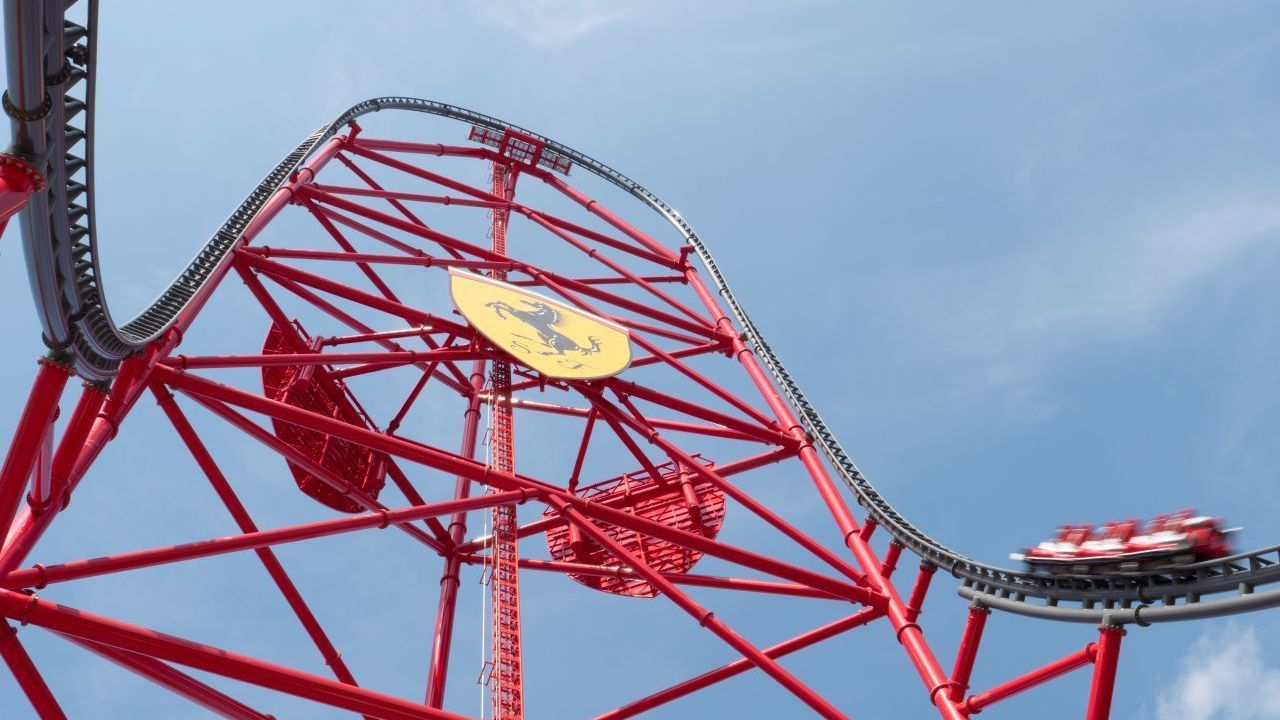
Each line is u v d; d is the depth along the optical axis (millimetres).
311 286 40094
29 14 17125
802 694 31281
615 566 45562
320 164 52031
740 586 38281
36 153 18922
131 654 25125
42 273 21250
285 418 33031
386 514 31859
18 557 23891
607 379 41375
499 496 34562
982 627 28953
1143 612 24594
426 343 47625
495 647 36656
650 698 36625
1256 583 22797
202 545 27562
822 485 38781
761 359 47875
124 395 29203
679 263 58656
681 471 45938
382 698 26500
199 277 35219
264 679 25219
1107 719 24516
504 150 67188
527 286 51906
